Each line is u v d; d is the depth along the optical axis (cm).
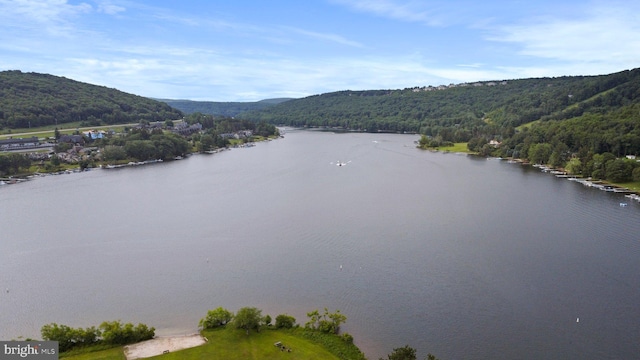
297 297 10888
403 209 18688
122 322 9819
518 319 9719
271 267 12650
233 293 11125
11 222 17088
